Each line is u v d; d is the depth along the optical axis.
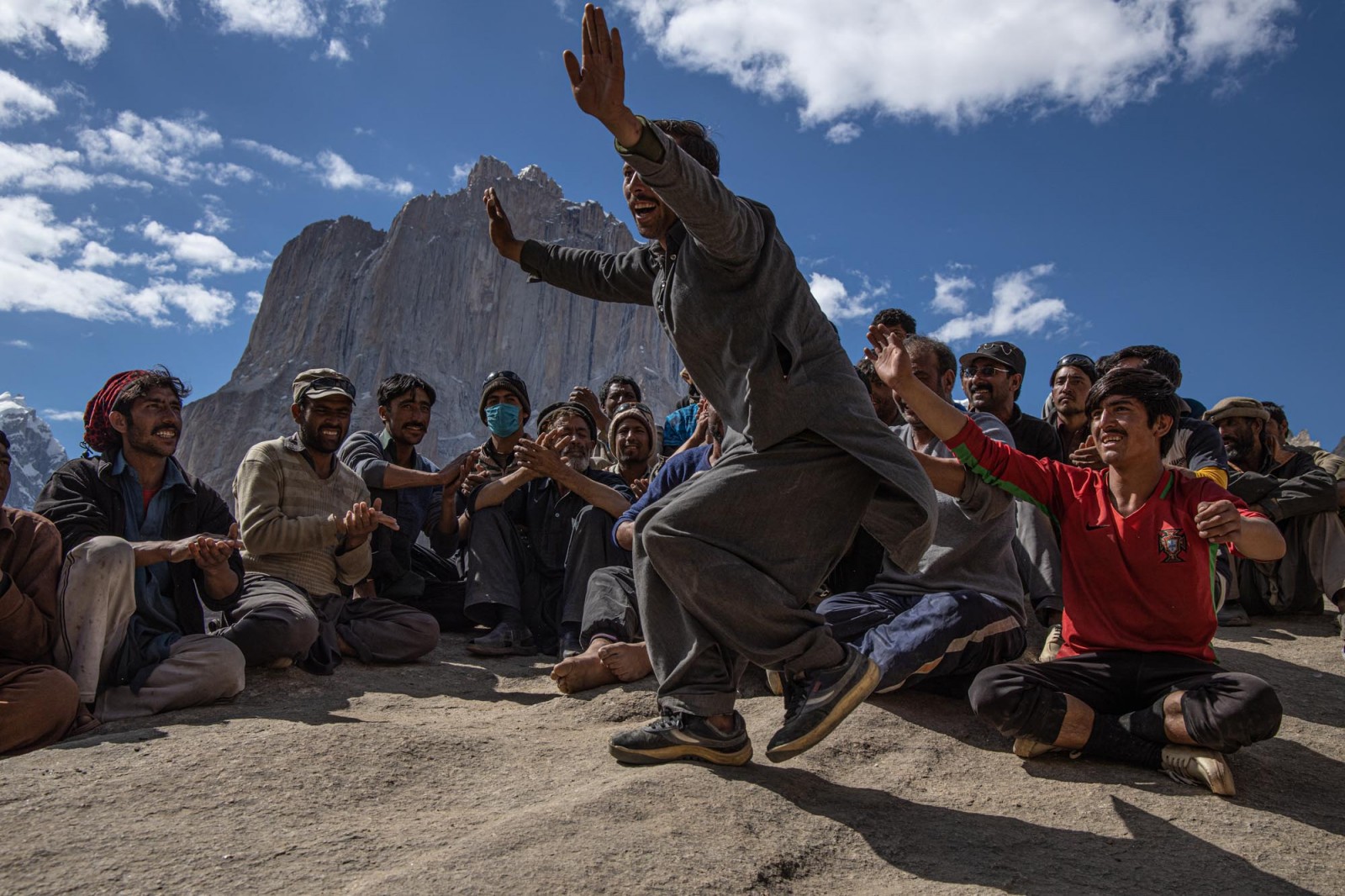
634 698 3.91
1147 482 3.34
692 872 2.20
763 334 2.59
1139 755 3.12
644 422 5.96
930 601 3.72
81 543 3.85
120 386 4.38
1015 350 5.71
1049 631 4.80
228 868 2.20
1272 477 5.80
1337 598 5.17
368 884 2.07
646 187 2.74
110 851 2.28
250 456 4.88
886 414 5.08
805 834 2.47
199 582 4.32
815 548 2.72
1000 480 3.44
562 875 2.12
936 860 2.41
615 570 4.72
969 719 3.60
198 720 3.68
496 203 3.38
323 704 4.03
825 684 2.64
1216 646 4.89
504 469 5.82
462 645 5.34
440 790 2.84
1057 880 2.32
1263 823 2.73
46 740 3.38
